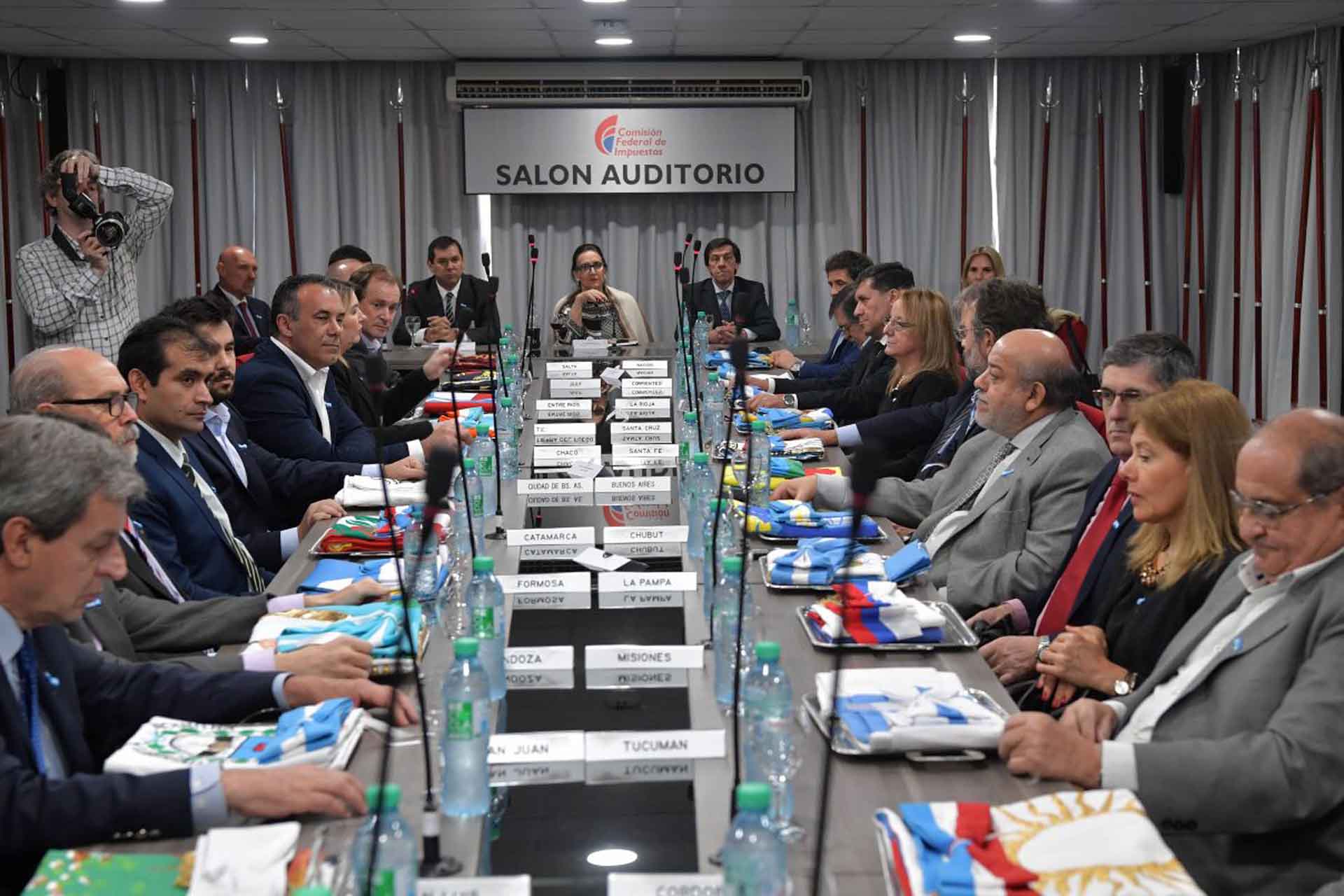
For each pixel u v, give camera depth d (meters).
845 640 2.21
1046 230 9.02
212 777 1.60
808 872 1.49
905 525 3.57
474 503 3.17
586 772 1.77
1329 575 1.80
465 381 5.59
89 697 1.94
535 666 2.20
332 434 4.37
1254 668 1.83
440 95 8.70
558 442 4.42
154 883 1.44
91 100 8.45
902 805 1.53
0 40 7.59
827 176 8.91
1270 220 8.38
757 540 3.00
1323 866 1.71
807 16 7.08
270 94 8.60
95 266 5.65
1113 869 1.40
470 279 7.77
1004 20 7.28
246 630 2.43
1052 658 2.32
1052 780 1.71
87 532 1.64
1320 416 1.81
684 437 4.18
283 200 8.71
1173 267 9.08
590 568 2.85
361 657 2.08
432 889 1.44
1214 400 2.18
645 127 8.62
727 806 1.66
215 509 3.19
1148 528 2.37
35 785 1.57
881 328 5.25
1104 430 3.28
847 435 4.32
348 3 6.53
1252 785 1.67
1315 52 7.80
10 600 1.65
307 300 4.18
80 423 1.71
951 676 2.01
